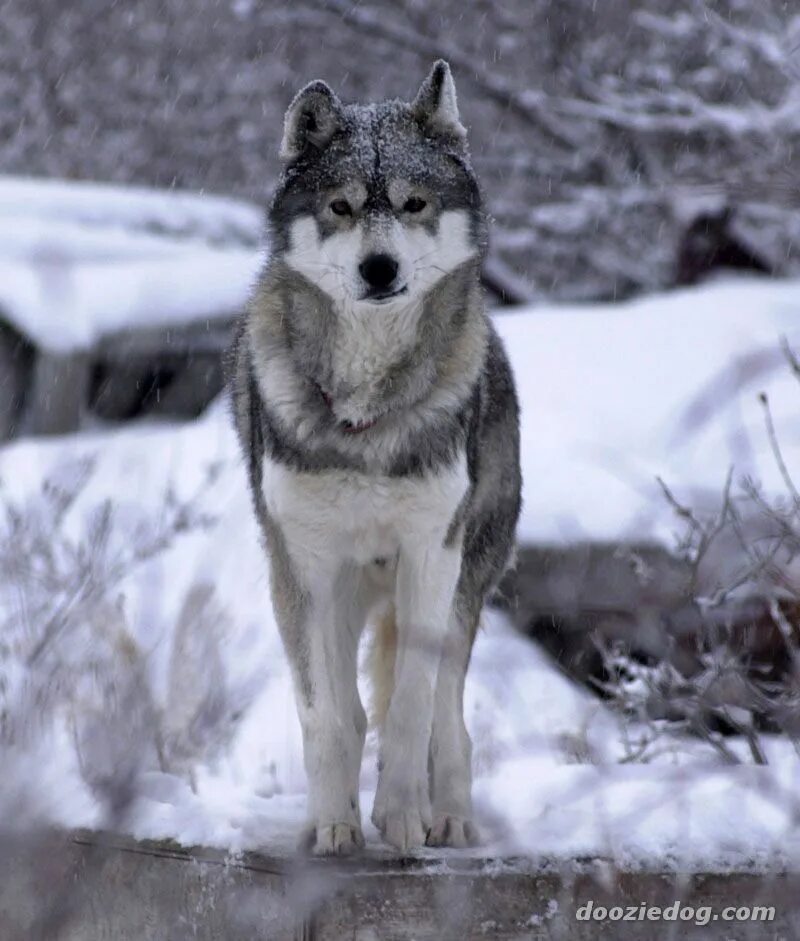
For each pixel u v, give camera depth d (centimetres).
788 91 3566
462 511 1183
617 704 1348
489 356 1323
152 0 5084
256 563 1711
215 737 1257
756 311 2675
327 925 973
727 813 1066
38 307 2648
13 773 826
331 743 1104
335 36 4775
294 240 1223
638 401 2328
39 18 5144
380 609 1295
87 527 1622
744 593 1409
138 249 3003
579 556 1705
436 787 1128
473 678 1593
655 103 3909
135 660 1022
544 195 4394
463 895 980
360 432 1152
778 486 1841
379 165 1214
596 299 4409
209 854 1030
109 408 2669
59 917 816
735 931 993
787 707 1168
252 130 4931
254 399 1248
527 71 4397
